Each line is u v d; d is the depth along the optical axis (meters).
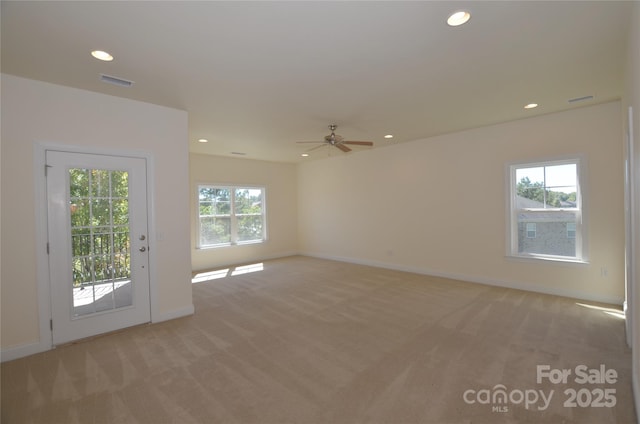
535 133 4.36
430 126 4.80
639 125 1.82
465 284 4.97
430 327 3.28
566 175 4.22
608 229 3.84
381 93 3.40
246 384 2.30
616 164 3.76
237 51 2.46
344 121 4.42
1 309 2.73
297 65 2.72
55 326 2.98
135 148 3.46
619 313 3.53
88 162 3.17
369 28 2.18
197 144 5.76
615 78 3.07
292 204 8.39
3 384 2.35
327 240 7.73
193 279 5.64
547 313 3.59
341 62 2.68
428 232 5.70
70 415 1.99
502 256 4.77
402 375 2.38
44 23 2.04
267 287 5.02
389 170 6.31
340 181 7.34
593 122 3.90
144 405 2.08
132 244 3.45
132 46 2.36
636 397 1.92
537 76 3.01
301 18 2.05
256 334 3.19
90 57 2.51
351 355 2.71
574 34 2.29
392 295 4.46
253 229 7.65
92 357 2.76
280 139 5.39
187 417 1.95
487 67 2.82
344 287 4.95
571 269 4.15
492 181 4.83
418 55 2.58
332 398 2.11
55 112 2.99
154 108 3.61
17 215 2.80
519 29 2.22
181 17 2.01
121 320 3.37
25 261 2.84
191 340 3.08
